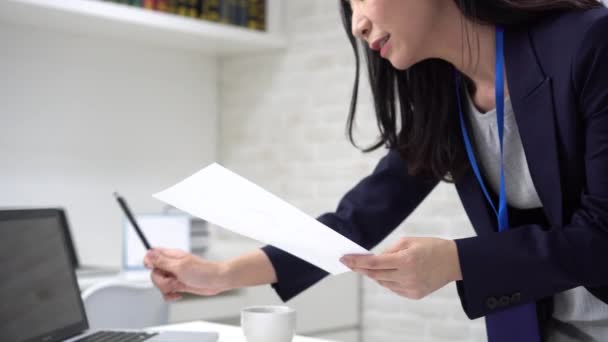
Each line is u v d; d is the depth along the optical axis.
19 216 1.36
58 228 1.51
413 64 1.30
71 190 3.25
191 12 3.27
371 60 1.40
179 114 3.69
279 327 1.28
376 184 1.51
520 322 1.27
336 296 3.18
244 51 3.69
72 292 1.47
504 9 1.15
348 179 3.29
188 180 1.11
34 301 1.32
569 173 1.11
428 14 1.21
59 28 3.17
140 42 3.49
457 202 2.98
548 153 1.12
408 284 1.09
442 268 1.08
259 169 3.67
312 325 3.07
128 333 1.41
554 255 1.04
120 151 3.44
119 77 3.44
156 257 1.46
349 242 1.05
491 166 1.31
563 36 1.10
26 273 1.32
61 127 3.22
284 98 3.57
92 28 3.18
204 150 3.80
